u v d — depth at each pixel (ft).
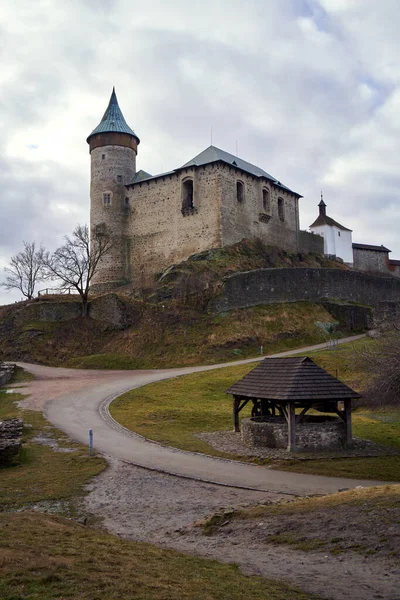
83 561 25.90
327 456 62.95
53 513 42.29
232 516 39.19
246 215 199.82
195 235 191.52
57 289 188.44
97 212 208.85
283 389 67.10
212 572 26.96
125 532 38.19
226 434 76.74
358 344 141.18
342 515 35.50
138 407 94.63
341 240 254.06
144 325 160.15
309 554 30.42
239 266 179.01
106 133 211.61
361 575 26.48
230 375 119.34
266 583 25.63
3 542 27.94
